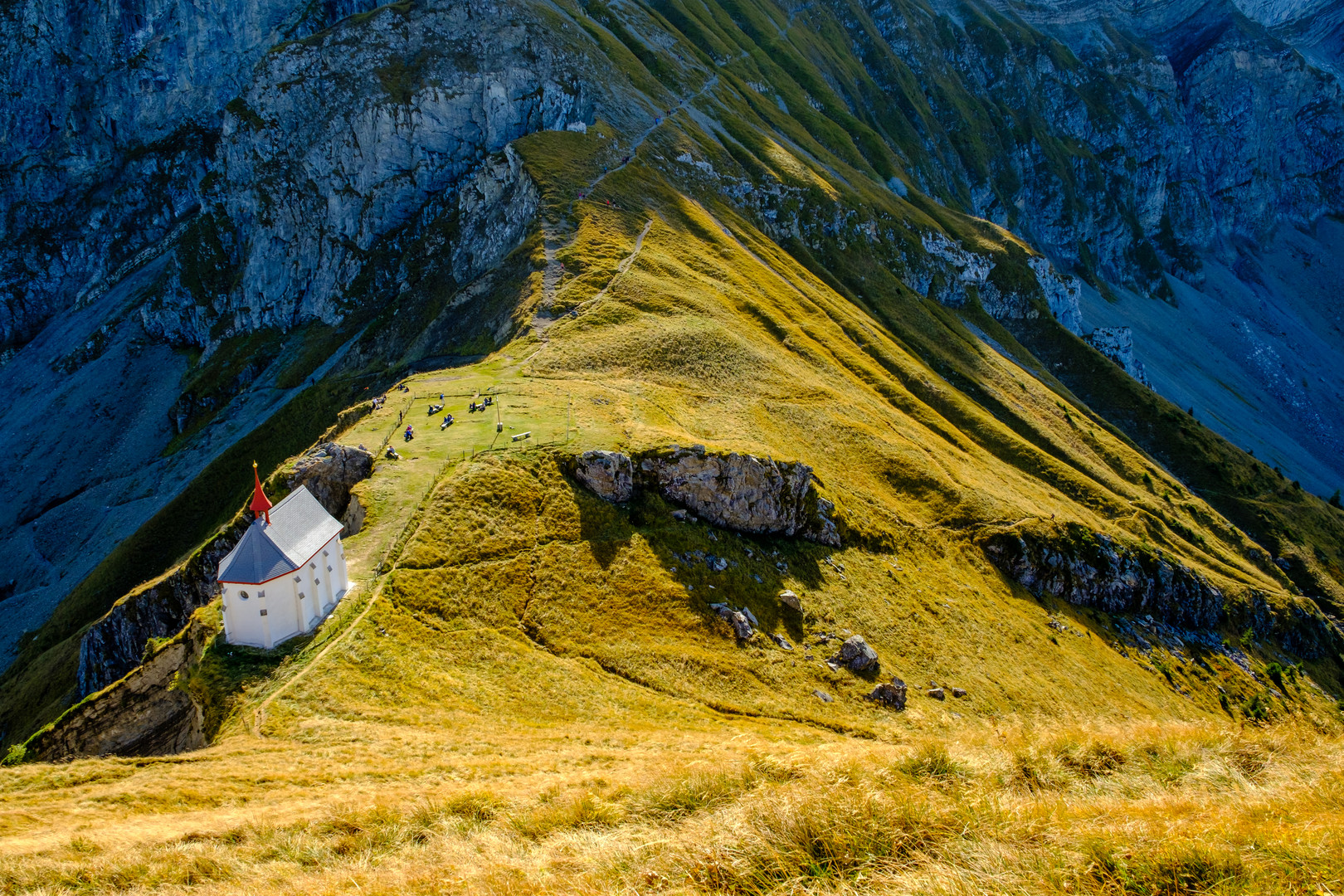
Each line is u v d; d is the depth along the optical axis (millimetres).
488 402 87375
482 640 53375
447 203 188000
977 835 15961
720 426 98500
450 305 140875
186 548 140750
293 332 197625
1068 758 22000
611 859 16875
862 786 18578
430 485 67125
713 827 17297
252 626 47719
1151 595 116812
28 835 27578
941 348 190250
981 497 112250
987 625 88375
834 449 109562
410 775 34031
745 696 58906
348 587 54281
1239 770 19938
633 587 65562
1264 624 129125
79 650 107938
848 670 67812
